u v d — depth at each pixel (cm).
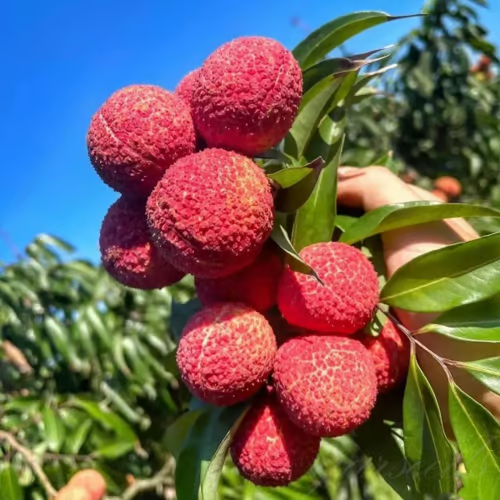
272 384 19
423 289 19
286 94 17
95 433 47
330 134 22
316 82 21
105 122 17
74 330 54
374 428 21
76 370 57
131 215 19
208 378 17
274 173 17
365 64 20
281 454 18
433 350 20
